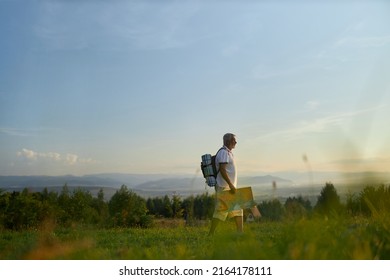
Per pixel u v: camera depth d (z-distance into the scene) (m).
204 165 8.10
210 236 7.86
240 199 7.70
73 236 6.54
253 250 3.16
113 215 16.38
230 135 8.09
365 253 2.95
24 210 17.91
